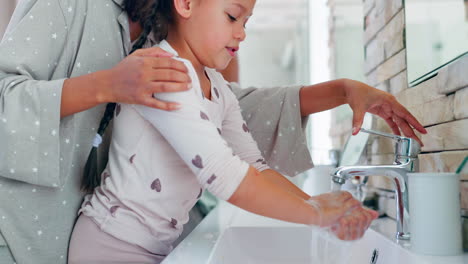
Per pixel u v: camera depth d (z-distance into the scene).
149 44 1.12
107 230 0.92
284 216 0.80
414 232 0.81
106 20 1.06
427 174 0.79
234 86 1.48
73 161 0.98
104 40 1.05
